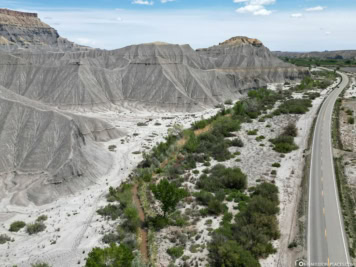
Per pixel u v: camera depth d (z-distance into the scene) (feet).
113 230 146.82
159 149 252.42
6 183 195.83
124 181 206.80
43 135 220.43
